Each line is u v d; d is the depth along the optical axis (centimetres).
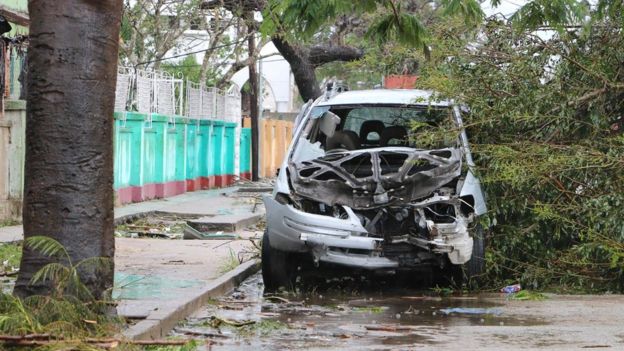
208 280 1067
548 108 1112
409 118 1212
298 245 1035
